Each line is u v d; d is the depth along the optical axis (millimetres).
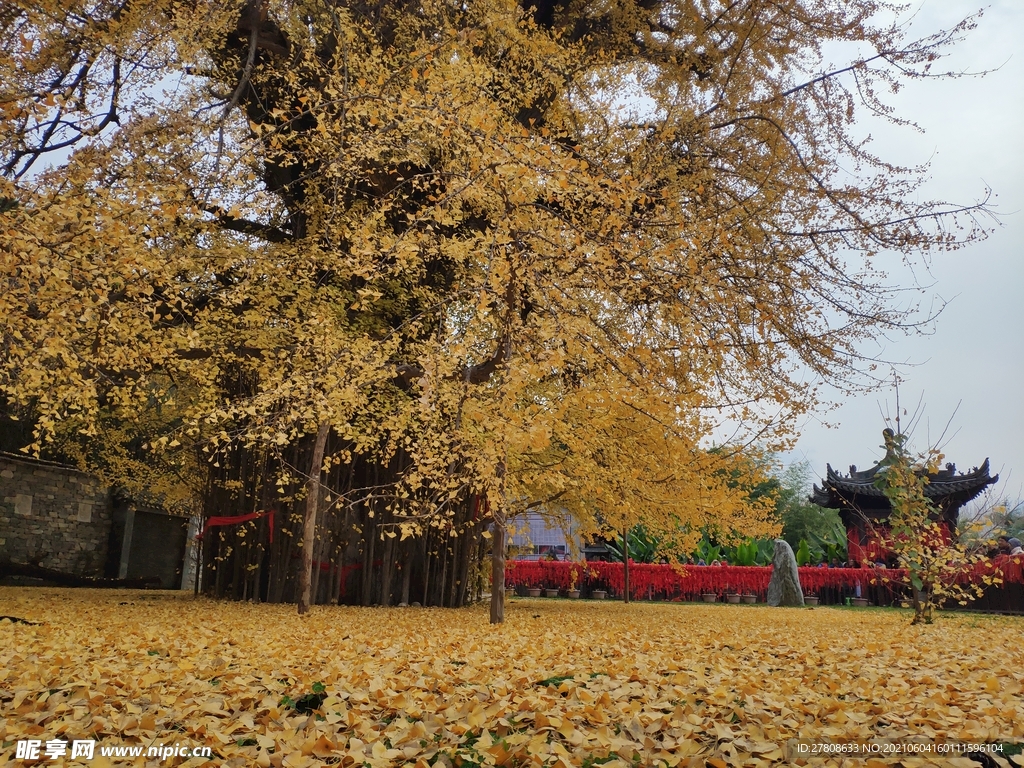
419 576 13867
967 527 10180
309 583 9422
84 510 18828
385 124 7000
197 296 11234
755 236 9609
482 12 10070
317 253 10609
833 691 4145
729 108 10781
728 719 3594
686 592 21859
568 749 3250
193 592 15641
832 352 9461
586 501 12125
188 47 9180
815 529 33719
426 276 12148
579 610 13312
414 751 3227
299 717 3719
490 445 6668
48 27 8602
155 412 14117
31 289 7484
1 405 13742
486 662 5164
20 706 3852
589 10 12766
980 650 6465
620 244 5672
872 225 9250
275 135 7844
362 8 11422
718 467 9617
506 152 5199
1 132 6812
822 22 10055
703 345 6855
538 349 6078
